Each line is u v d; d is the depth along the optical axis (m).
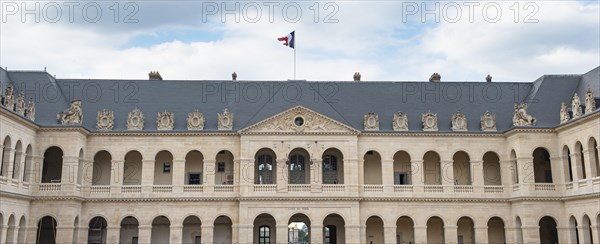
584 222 68.69
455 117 78.31
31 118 70.56
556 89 81.12
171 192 74.94
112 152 75.50
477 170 76.94
